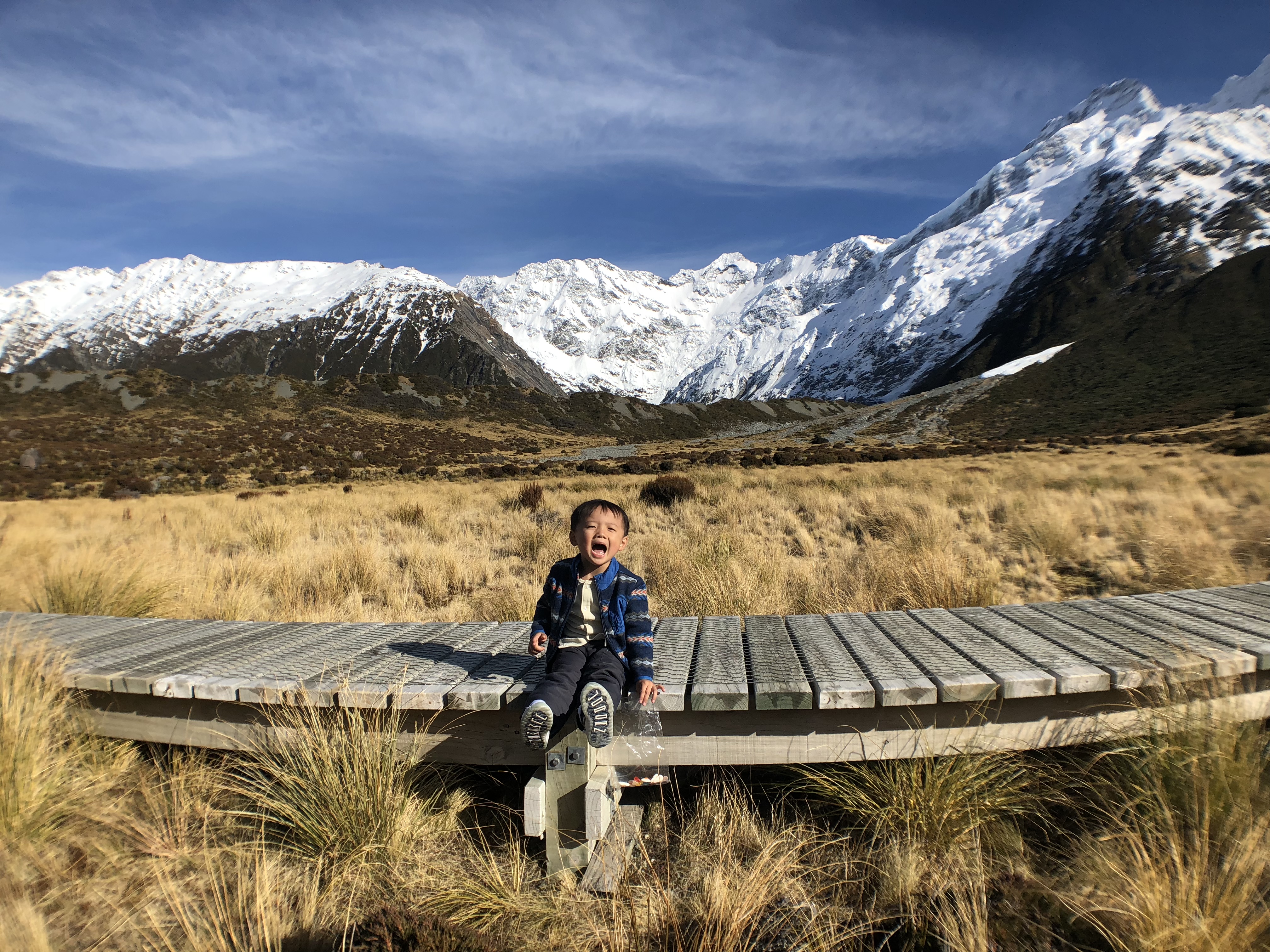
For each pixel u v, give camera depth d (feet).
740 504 39.40
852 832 8.40
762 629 10.69
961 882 7.22
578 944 6.64
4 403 277.44
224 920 6.82
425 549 28.40
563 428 410.72
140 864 7.86
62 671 9.39
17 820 8.03
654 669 8.73
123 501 74.02
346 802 8.09
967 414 377.71
